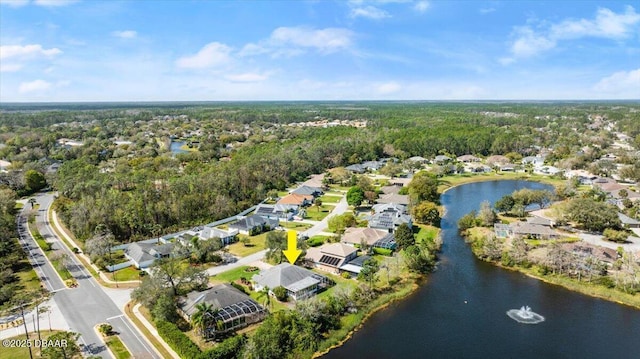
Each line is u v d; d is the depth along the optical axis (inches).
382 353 2630.4
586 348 2696.9
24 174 6988.2
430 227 5177.2
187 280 3201.3
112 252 4247.0
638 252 3964.1
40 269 3823.8
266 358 2454.5
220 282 3511.3
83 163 7662.4
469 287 3567.9
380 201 6200.8
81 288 3430.1
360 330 2896.2
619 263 3678.6
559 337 2812.5
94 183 5782.5
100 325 2822.3
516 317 3075.8
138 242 4298.7
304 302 2891.2
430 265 4015.8
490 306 3238.2
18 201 6363.2
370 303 3216.0
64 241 4613.7
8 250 4094.5
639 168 7377.0
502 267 3991.1
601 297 3348.9
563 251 3809.1
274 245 4023.1
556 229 4899.1
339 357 2583.7
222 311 2800.2
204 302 2861.7
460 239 4800.7
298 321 2746.1
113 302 3184.1
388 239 4382.4
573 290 3484.3
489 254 4119.1
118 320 2908.5
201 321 2630.4
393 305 3257.9
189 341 2506.2
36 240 4611.2
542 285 3597.4
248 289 3403.1
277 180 7308.1
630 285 3358.8
